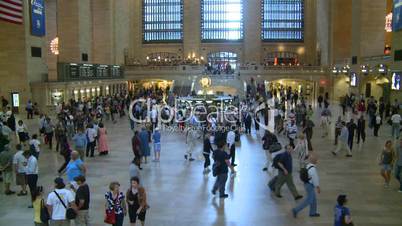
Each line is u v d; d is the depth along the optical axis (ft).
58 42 122.21
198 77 149.79
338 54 150.51
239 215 32.27
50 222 24.59
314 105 129.39
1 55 91.30
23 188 37.24
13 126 67.10
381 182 41.96
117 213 25.61
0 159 37.01
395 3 87.04
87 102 92.48
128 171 46.34
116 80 144.05
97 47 149.59
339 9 149.07
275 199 36.24
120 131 77.87
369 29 118.93
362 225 30.19
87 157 54.19
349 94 128.88
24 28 90.99
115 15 155.22
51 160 52.06
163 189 39.24
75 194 27.12
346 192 38.45
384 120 90.79
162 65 162.91
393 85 88.99
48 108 93.04
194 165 49.37
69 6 121.39
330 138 69.31
